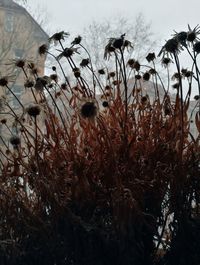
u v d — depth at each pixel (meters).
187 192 0.58
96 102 0.55
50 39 0.62
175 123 0.59
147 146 0.58
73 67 0.62
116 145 0.58
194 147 0.58
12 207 0.59
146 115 0.61
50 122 0.61
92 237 0.56
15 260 0.58
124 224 0.54
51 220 0.58
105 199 0.57
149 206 0.58
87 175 0.57
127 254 0.55
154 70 0.63
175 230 0.58
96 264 0.56
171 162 0.57
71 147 0.58
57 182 0.57
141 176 0.57
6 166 0.61
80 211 0.58
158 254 0.59
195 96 0.64
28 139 0.61
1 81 0.60
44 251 0.58
